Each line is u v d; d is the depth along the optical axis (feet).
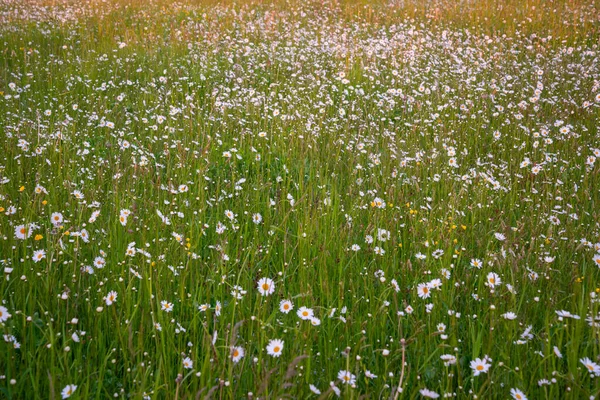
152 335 9.39
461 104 23.73
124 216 11.89
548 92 26.04
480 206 14.85
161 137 19.27
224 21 41.60
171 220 13.26
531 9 43.91
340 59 30.48
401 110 23.81
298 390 8.30
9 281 10.14
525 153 19.39
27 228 10.68
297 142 18.89
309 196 15.49
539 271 11.74
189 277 11.30
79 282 9.96
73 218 13.10
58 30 36.81
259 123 20.16
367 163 18.35
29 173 15.53
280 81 27.22
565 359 9.46
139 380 8.47
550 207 15.44
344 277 11.46
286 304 9.61
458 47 33.47
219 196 15.56
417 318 10.06
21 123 19.11
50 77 26.35
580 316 9.32
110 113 21.81
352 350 9.52
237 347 8.40
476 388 8.74
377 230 13.15
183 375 8.77
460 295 11.17
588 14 42.39
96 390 8.36
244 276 11.30
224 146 18.81
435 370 8.95
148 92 23.81
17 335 9.15
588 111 23.68
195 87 26.09
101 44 33.30
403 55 30.86
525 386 8.78
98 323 9.28
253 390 8.29
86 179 15.83
